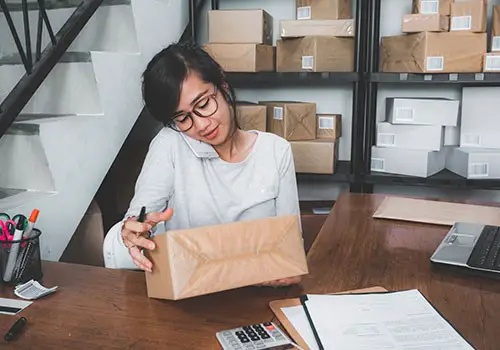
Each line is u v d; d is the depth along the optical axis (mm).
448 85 2752
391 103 2566
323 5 2428
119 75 1967
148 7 2158
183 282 853
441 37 2277
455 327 823
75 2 2002
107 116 1911
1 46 2164
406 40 2379
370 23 2457
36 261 1057
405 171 2494
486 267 1033
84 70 1835
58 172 1695
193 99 1083
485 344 774
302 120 2512
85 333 834
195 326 852
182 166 1299
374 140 2721
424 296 941
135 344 798
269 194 1314
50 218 1658
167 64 1079
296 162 2498
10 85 1993
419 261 1126
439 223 1381
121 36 2080
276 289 982
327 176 2543
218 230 902
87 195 1843
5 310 940
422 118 2430
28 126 1623
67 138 1727
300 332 816
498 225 1350
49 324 866
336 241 1261
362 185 2635
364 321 835
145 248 913
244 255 903
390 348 755
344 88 2875
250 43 2441
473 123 2467
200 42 2947
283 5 2869
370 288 975
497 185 2373
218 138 1163
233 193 1315
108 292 989
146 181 1291
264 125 2480
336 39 2434
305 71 2461
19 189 1731
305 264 937
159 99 1099
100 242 2020
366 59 2502
